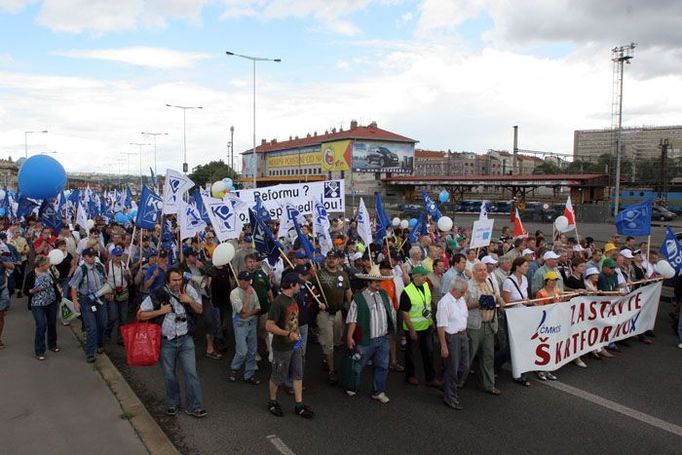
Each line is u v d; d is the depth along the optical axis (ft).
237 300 25.16
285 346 21.53
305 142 297.53
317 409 22.72
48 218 47.44
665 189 197.98
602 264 31.73
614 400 23.90
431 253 32.53
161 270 30.30
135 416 21.13
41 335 28.14
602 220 146.20
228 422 21.29
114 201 102.83
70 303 29.58
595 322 29.30
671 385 25.81
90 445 18.79
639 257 35.60
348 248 40.73
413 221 59.52
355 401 23.68
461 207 186.70
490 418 21.90
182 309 21.49
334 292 26.86
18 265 41.91
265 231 31.91
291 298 22.02
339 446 19.38
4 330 33.81
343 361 23.91
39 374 25.86
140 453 18.31
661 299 45.70
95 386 24.34
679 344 32.37
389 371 27.86
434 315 27.84
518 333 25.44
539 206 167.02
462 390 25.07
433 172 424.05
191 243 42.65
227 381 26.00
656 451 19.29
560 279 28.78
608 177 170.60
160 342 21.21
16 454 18.07
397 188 228.63
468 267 31.48
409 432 20.57
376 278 23.25
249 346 25.72
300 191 47.01
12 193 84.58
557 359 26.96
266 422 21.33
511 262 29.37
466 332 23.93
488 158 422.00
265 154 335.47
